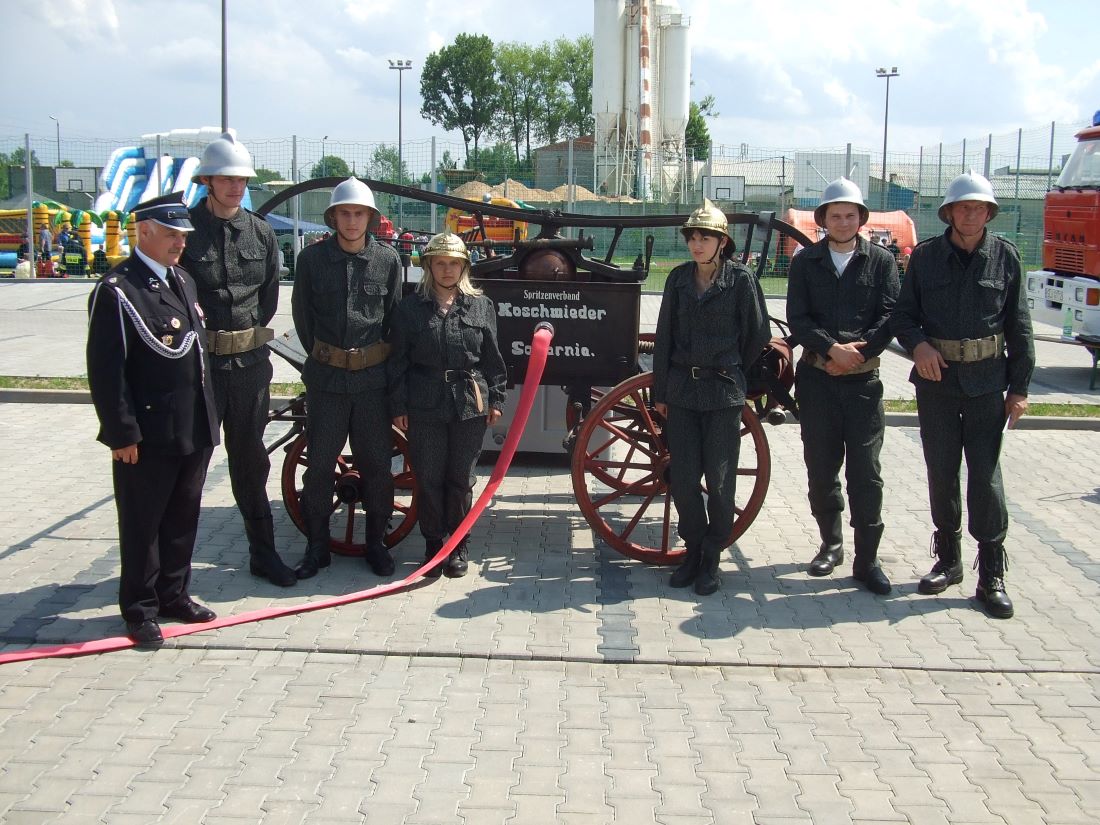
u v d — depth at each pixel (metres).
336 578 5.24
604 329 5.59
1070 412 9.49
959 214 4.73
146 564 4.41
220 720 3.80
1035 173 22.73
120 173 22.92
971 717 3.95
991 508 4.90
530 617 4.79
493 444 7.45
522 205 19.61
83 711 3.85
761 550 5.82
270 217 22.61
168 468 4.39
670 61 40.06
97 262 23.91
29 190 22.27
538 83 80.56
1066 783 3.50
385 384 5.13
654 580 5.32
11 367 10.88
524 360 5.66
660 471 5.38
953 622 4.82
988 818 3.29
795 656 4.43
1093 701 4.09
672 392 5.04
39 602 4.84
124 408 4.20
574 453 5.33
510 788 3.41
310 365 5.09
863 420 5.05
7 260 24.23
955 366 4.82
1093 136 11.64
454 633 4.59
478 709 3.94
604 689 4.13
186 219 4.30
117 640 4.40
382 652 4.39
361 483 5.39
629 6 38.41
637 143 38.19
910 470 7.75
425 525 5.27
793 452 8.25
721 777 3.50
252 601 4.89
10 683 4.05
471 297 5.15
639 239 23.88
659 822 3.24
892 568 5.55
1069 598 5.14
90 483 6.91
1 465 7.34
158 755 3.56
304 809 3.26
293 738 3.69
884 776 3.53
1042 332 15.92
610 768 3.54
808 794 3.41
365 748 3.63
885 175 22.94
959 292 4.79
